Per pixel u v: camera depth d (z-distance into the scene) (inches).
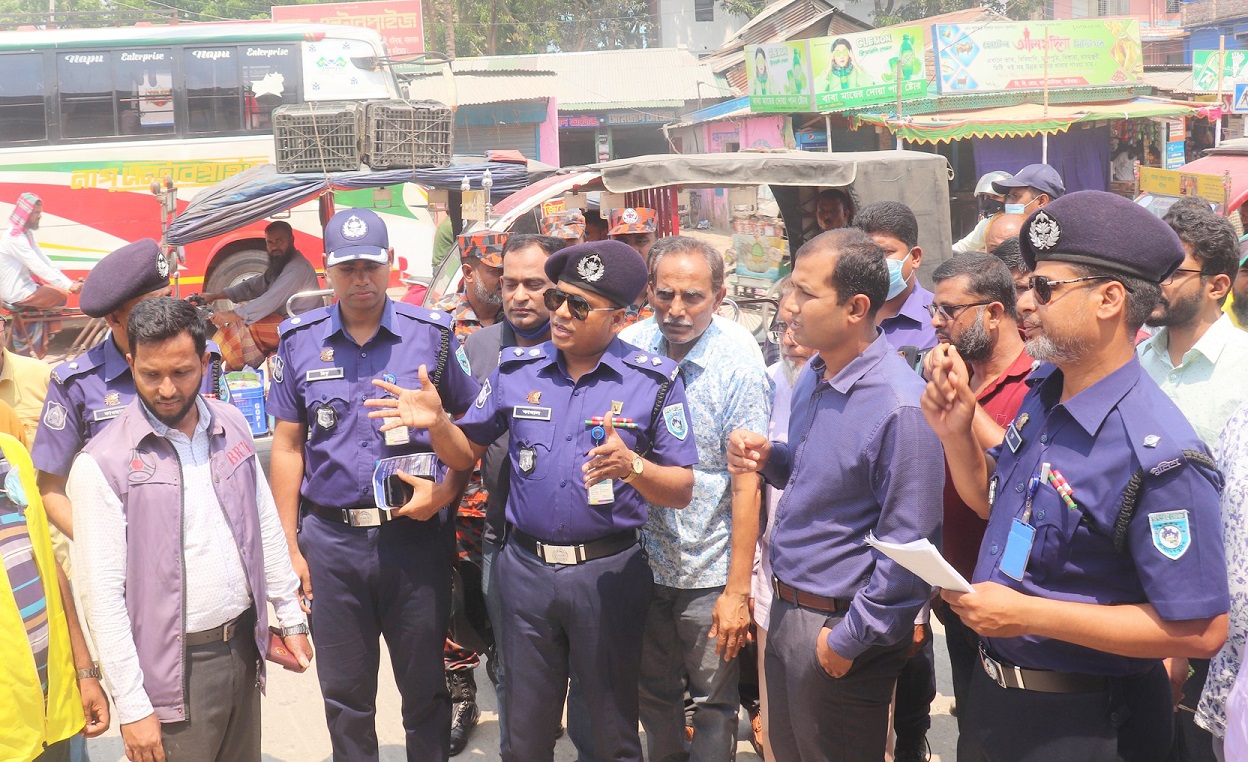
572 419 129.2
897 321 175.6
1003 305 133.6
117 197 493.4
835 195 284.7
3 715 103.7
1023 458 96.1
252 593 122.8
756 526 130.5
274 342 354.9
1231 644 96.1
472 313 200.5
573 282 126.6
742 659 162.9
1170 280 126.5
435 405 126.6
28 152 485.7
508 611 131.8
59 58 487.5
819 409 116.6
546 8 1401.3
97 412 138.9
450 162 359.6
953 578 86.8
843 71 736.3
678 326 140.3
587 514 127.0
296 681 199.0
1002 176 290.8
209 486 120.1
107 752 170.6
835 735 115.6
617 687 130.1
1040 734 93.6
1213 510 85.3
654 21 1482.5
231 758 126.3
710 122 1047.0
